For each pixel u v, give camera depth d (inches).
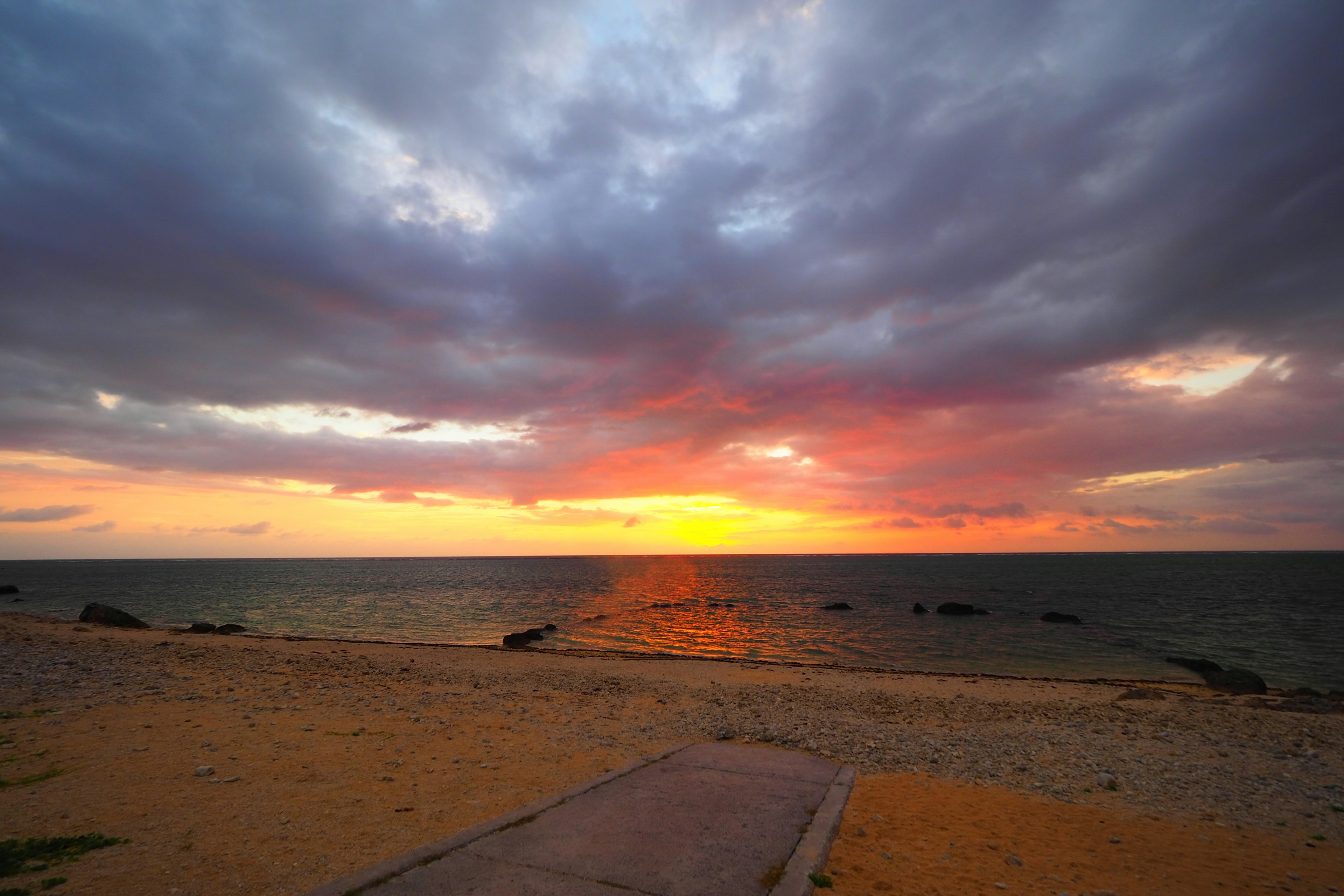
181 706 412.2
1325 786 318.7
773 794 256.1
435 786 269.7
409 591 2768.2
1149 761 358.0
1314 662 1021.2
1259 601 2128.4
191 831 209.8
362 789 262.1
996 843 229.3
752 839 208.2
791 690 609.6
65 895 163.6
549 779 284.2
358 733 361.1
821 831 217.6
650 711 476.4
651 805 238.8
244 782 263.6
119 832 206.7
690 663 841.5
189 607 1980.8
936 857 212.5
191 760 291.4
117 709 392.2
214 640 945.5
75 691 442.0
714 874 181.2
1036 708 530.6
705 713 465.1
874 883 188.2
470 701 490.0
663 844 201.9
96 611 1219.9
